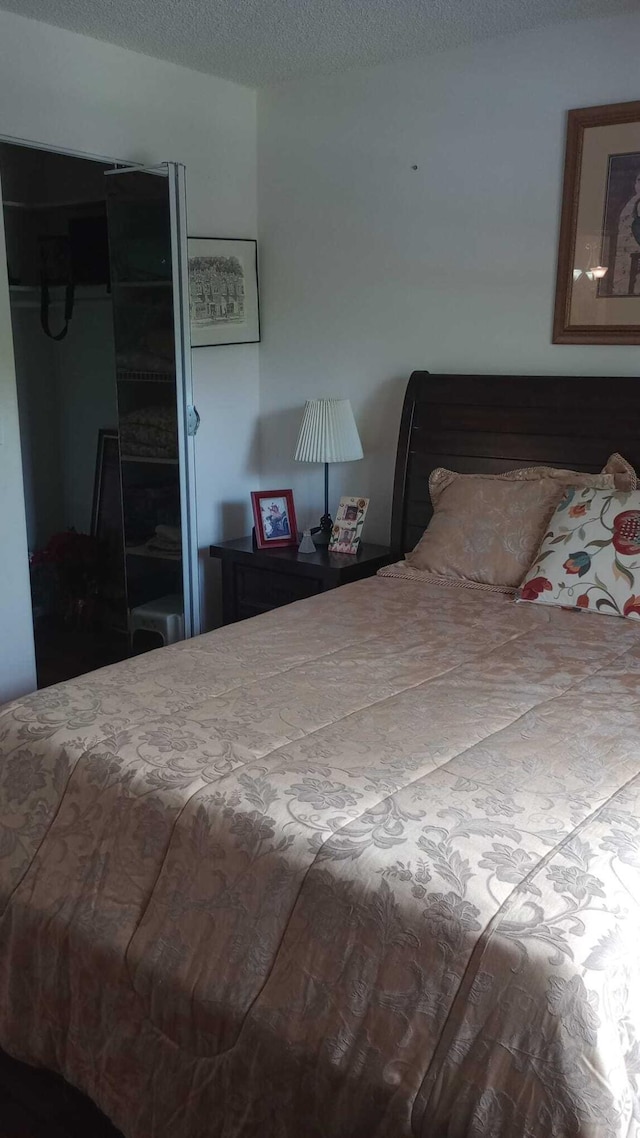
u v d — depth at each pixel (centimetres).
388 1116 128
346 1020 134
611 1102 115
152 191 322
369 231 370
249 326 405
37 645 419
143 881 163
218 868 155
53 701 202
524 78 321
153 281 330
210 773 168
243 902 150
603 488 287
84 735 185
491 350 348
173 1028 155
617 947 125
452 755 174
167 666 224
